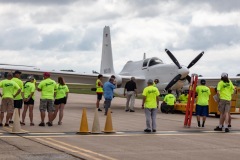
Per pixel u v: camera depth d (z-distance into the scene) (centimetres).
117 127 1516
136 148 1027
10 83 1450
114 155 920
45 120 1727
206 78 2989
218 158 912
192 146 1080
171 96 2280
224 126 1495
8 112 1448
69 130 1381
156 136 1280
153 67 2656
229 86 1470
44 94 1500
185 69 2452
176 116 2083
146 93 1396
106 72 3350
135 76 2780
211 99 2108
